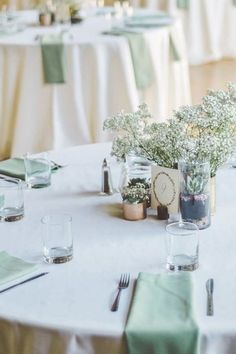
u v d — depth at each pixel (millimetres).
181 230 1824
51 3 5867
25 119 4789
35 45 4652
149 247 1938
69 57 4680
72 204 2301
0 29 5258
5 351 1608
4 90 4801
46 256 1854
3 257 1859
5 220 2170
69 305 1626
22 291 1699
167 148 2082
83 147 2912
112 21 5551
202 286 1697
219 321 1528
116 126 2160
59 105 4773
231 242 1961
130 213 2137
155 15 5691
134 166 2422
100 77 4750
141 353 1496
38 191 2438
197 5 7938
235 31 8383
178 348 1484
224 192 2373
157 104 5125
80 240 2000
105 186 2381
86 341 1520
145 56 4906
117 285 1718
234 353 1510
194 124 2070
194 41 8047
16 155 4844
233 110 2049
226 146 2045
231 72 7879
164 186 2145
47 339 1544
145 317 1538
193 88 7297
